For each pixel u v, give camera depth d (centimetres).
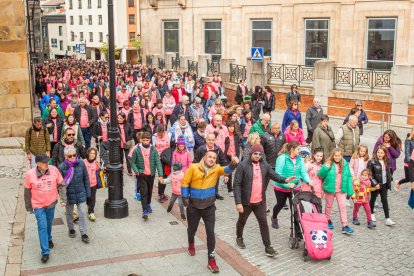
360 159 1065
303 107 2352
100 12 8650
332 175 971
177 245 920
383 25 2369
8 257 862
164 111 1942
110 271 813
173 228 1005
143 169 1037
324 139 1200
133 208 1126
